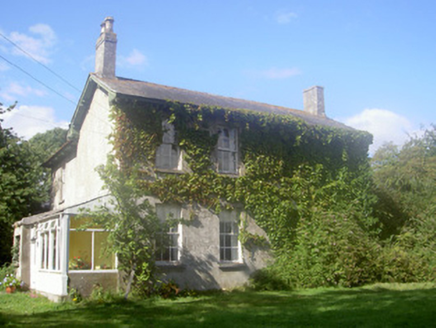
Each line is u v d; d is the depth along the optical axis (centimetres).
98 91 1980
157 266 1648
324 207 2112
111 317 1132
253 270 1881
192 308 1259
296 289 1766
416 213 2500
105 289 1522
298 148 2128
